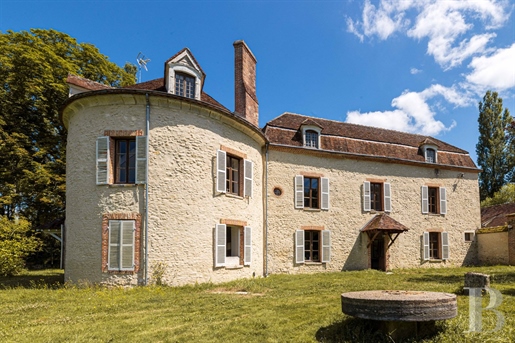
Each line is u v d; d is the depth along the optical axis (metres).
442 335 4.84
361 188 16.94
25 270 16.39
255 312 6.70
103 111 10.66
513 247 17.91
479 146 34.03
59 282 11.49
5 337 5.37
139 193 10.23
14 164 17.70
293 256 14.96
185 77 11.89
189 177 10.79
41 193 17.28
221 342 5.03
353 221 16.48
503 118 33.12
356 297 4.89
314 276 13.35
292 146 15.34
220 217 11.49
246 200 12.86
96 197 10.34
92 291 9.38
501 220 21.22
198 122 11.17
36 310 7.23
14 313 7.00
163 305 7.51
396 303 4.54
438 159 19.36
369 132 19.19
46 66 17.56
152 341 5.12
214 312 6.78
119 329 5.73
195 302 7.74
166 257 10.16
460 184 19.75
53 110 18.72
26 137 17.66
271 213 14.75
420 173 18.66
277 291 9.33
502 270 15.11
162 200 10.34
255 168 13.79
